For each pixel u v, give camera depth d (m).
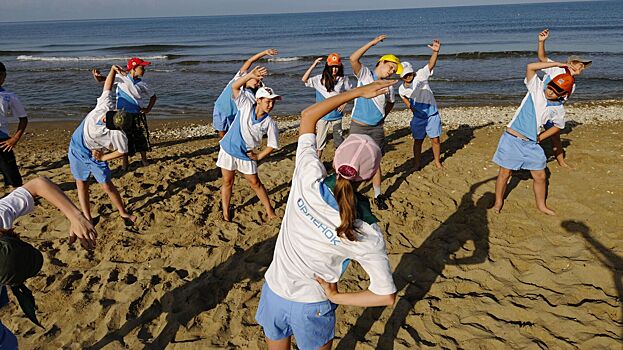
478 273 4.45
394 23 94.75
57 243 5.12
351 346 3.56
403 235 5.21
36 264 2.24
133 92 7.31
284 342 2.69
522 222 5.40
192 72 26.86
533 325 3.71
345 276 4.41
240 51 44.28
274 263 2.53
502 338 3.60
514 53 31.23
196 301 4.09
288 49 45.84
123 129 5.03
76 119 15.41
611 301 3.95
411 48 40.88
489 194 6.19
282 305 2.45
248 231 5.39
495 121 12.17
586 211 5.55
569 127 9.72
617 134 8.71
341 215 2.14
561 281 4.27
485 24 76.50
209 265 4.67
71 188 6.85
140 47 51.84
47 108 17.23
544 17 91.88
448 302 4.04
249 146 5.19
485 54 31.34
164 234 5.33
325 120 7.26
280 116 15.38
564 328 3.66
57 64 33.66
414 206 5.93
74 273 4.55
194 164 7.83
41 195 2.33
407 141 9.25
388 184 6.70
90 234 2.25
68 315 3.94
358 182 2.22
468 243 5.00
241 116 5.07
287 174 7.21
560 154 6.90
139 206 6.07
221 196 5.93
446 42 46.50
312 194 2.27
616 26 58.84
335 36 63.81
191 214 5.81
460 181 6.69
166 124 14.33
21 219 5.74
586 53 30.20
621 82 19.52
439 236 5.14
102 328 3.79
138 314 3.96
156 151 9.45
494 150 8.14
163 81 23.53
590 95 17.53
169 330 3.77
